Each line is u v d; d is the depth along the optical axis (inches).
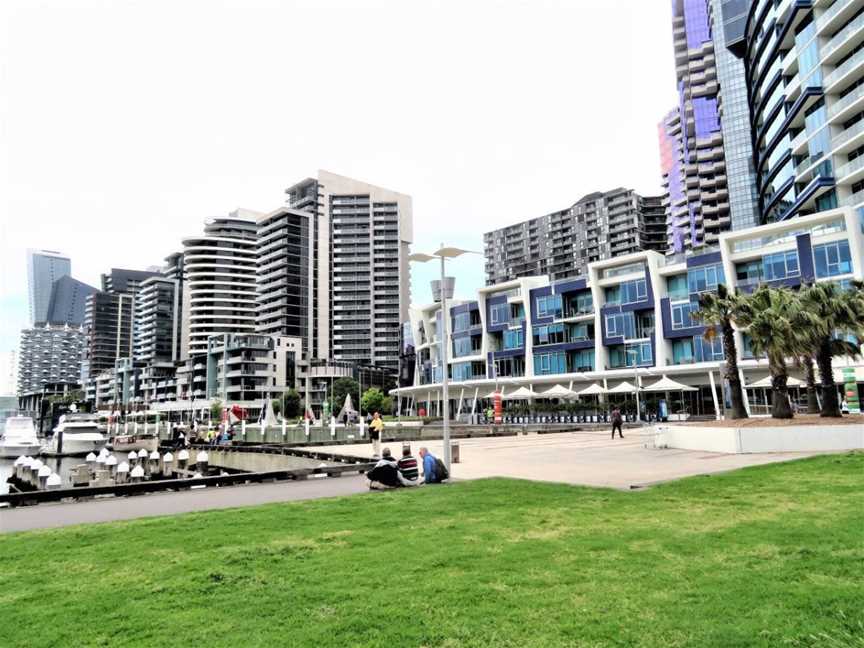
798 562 284.7
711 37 4815.5
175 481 666.2
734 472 641.0
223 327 6717.5
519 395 2380.7
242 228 7170.3
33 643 212.5
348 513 464.8
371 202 6761.8
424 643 205.9
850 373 1508.4
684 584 258.8
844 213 1972.2
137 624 229.0
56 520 478.6
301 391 5743.1
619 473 696.4
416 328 3764.8
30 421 2997.0
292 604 247.6
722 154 4707.2
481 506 478.3
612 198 6328.7
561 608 234.5
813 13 2396.7
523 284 3048.7
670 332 2431.1
